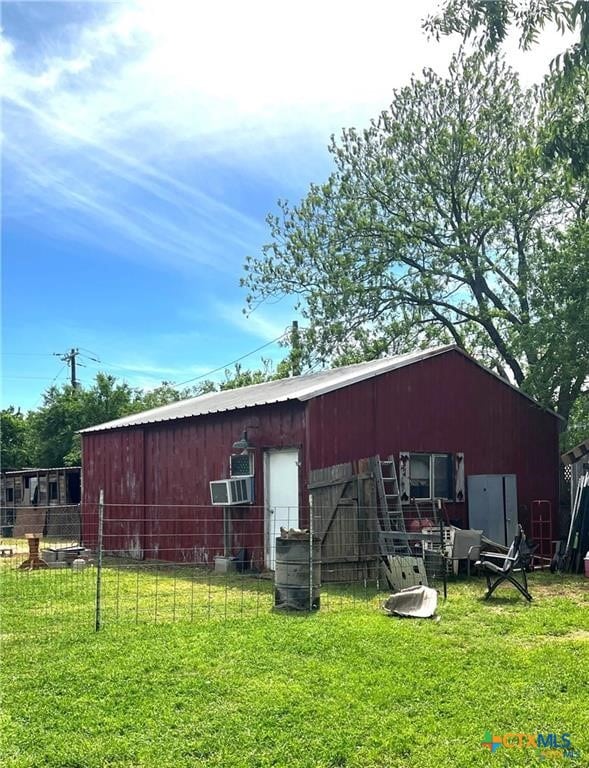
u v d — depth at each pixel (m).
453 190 22.25
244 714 5.31
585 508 14.10
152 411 21.38
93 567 14.84
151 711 5.39
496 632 8.01
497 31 8.65
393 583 11.21
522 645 7.42
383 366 14.34
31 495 28.56
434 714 5.32
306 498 12.81
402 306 23.12
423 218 22.70
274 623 8.30
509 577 10.31
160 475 17.06
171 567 14.92
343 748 4.74
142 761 4.58
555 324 16.70
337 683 5.99
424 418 14.72
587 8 7.89
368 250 22.73
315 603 9.48
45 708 5.47
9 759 4.60
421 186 22.48
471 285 22.42
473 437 15.58
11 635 7.76
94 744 4.81
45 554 15.28
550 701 5.59
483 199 21.92
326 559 11.99
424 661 6.67
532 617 8.80
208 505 15.26
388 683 5.98
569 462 15.05
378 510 12.23
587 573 13.12
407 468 14.19
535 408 17.02
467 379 15.69
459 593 10.90
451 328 23.22
